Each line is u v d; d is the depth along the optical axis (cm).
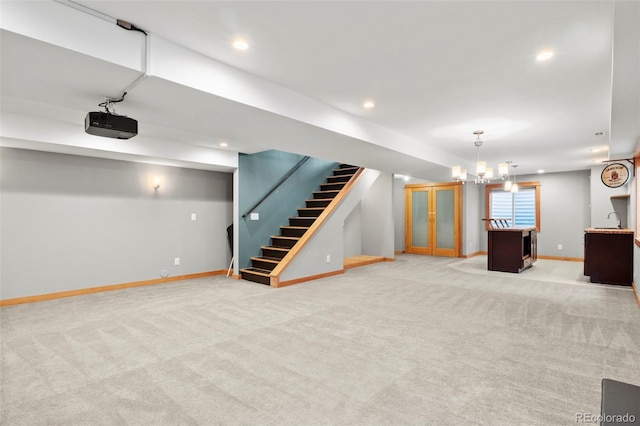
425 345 315
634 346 313
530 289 550
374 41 254
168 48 255
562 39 250
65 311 427
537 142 571
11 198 462
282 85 338
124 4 210
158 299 486
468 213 992
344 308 437
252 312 420
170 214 620
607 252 593
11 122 402
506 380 250
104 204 543
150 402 223
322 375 258
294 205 755
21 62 226
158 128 459
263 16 223
